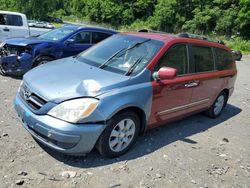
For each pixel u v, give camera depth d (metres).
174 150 4.69
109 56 4.77
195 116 6.46
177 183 3.84
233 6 39.88
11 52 7.73
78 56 5.14
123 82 4.07
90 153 4.20
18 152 4.02
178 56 4.95
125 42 5.04
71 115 3.61
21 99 4.16
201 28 43.97
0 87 6.79
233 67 6.70
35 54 7.57
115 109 3.85
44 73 4.30
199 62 5.43
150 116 4.50
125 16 57.25
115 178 3.74
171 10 47.38
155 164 4.19
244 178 4.22
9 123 4.86
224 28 39.84
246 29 36.69
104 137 3.91
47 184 3.47
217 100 6.38
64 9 73.19
